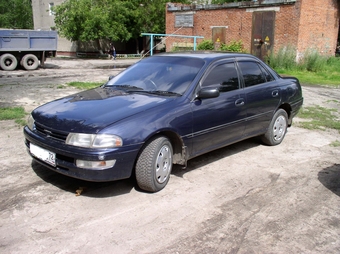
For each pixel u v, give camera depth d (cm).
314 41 1958
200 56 516
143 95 454
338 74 1758
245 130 545
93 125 372
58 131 383
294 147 620
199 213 374
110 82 529
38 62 1842
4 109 798
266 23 1969
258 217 371
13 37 1709
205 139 471
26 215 356
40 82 1318
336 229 354
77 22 3131
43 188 417
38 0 3844
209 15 2270
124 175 382
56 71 1806
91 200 392
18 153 531
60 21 3216
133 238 323
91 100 441
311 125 775
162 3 3412
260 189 441
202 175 477
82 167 367
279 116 617
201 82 468
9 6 5016
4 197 391
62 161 381
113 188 425
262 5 1966
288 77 666
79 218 354
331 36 2080
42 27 3894
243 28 2095
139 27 3428
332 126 770
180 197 409
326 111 925
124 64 2491
